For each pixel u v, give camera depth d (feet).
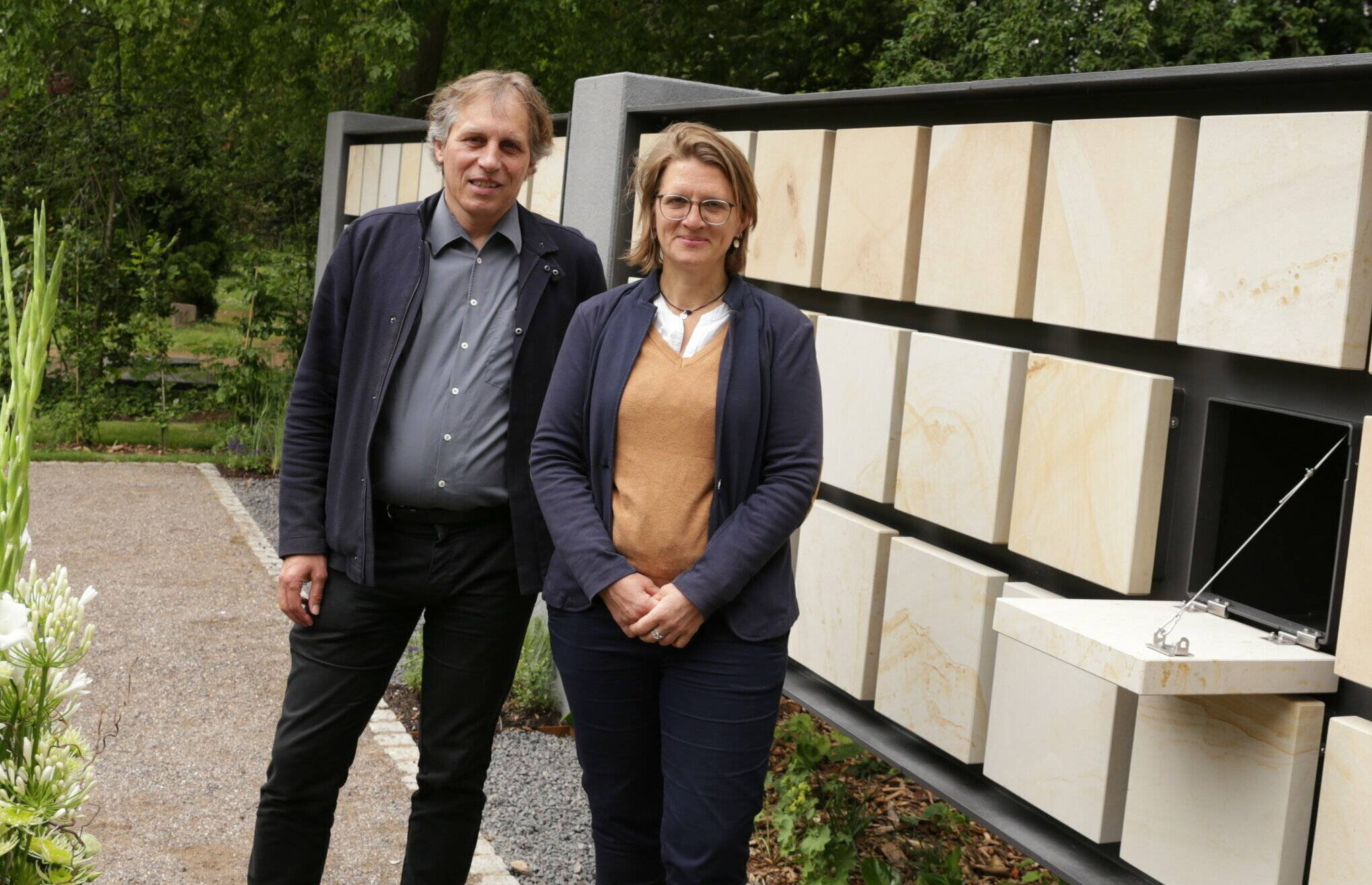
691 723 8.13
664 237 8.23
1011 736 9.90
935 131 11.00
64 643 4.54
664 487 8.15
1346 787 7.14
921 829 13.11
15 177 37.06
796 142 13.14
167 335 35.04
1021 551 9.88
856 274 12.08
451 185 9.08
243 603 20.18
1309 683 7.43
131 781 13.12
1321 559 8.36
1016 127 10.00
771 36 51.16
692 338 8.35
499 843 12.32
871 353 11.91
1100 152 9.18
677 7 48.88
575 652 8.46
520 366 9.22
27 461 4.68
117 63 38.55
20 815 4.33
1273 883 7.55
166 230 41.78
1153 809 8.47
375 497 9.17
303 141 39.68
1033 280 10.00
